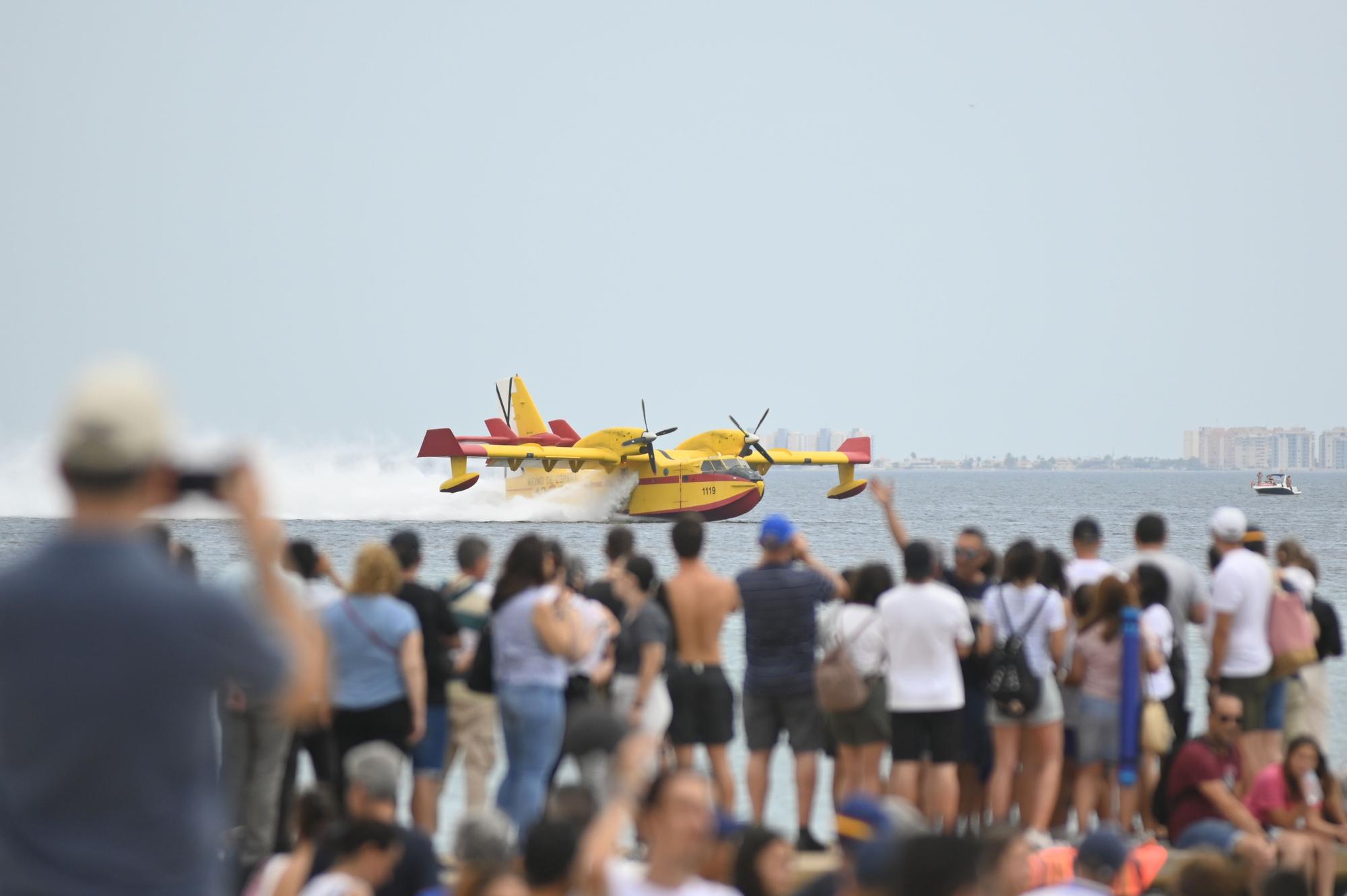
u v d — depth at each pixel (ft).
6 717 46.34
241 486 48.37
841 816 87.25
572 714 126.31
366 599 116.88
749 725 133.18
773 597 130.21
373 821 90.89
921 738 127.75
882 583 132.87
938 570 130.52
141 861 46.75
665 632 123.75
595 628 129.90
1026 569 130.72
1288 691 151.23
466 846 90.12
